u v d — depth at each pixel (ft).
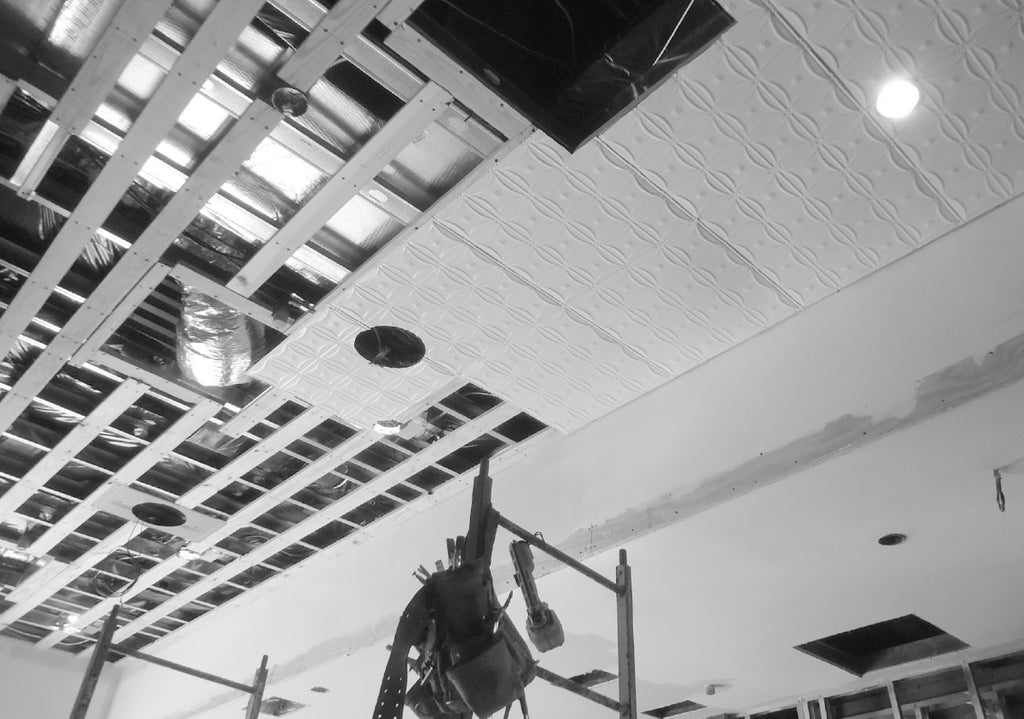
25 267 11.98
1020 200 9.50
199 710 22.20
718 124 8.91
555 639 9.47
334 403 13.82
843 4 7.75
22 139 9.98
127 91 9.36
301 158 9.82
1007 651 14.73
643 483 12.36
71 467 16.89
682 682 16.97
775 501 11.00
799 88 8.50
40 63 9.02
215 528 17.62
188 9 8.48
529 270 10.88
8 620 23.52
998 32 7.89
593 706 18.33
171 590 21.52
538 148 9.25
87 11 8.54
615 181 9.61
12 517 18.22
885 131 8.87
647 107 8.75
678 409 12.38
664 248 10.41
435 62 8.29
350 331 12.16
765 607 13.70
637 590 13.55
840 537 11.68
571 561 10.31
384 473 15.79
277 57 8.93
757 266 10.56
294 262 11.28
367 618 16.87
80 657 26.63
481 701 7.64
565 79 8.61
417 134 9.18
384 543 17.39
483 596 8.30
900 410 9.69
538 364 12.43
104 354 13.06
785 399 10.99
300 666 18.28
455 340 12.12
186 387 13.70
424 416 14.55
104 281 11.50
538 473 14.32
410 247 10.69
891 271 10.44
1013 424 9.37
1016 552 11.67
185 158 10.10
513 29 8.63
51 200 10.48
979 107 8.55
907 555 11.97
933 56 8.14
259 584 20.44
